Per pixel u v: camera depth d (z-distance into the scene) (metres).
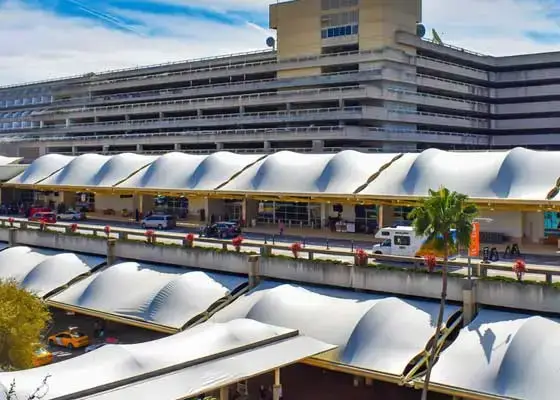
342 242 56.44
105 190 77.88
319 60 106.00
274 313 39.69
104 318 45.88
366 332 35.75
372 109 97.25
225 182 68.62
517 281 35.97
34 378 27.77
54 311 54.81
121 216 84.00
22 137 147.25
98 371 28.98
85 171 84.50
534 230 53.44
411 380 32.25
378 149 95.75
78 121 141.12
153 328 42.62
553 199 47.47
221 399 33.34
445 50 113.56
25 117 149.88
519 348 31.42
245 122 109.44
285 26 112.00
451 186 53.09
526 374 30.14
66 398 26.42
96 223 75.50
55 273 53.22
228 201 76.12
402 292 39.97
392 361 33.56
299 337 36.06
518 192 49.72
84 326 50.75
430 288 38.78
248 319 37.62
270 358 32.62
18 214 88.88
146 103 125.75
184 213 81.25
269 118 106.12
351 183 59.31
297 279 44.66
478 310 37.16
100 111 134.12
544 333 32.19
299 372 40.34
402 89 103.56
